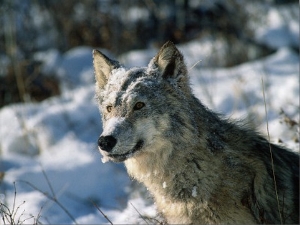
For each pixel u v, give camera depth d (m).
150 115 7.98
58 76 19.31
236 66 18.66
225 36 20.39
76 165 12.73
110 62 8.71
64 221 10.38
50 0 22.88
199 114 8.27
